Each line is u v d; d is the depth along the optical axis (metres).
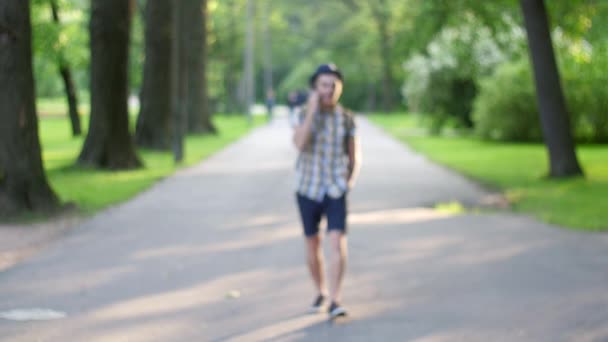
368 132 37.88
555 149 16.69
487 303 6.27
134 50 38.34
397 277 7.23
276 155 23.17
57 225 10.25
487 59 33.09
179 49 24.61
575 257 8.17
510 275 7.30
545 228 10.17
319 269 6.06
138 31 38.88
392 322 5.71
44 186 11.26
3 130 10.89
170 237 9.37
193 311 6.02
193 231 9.82
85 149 18.03
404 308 6.12
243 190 14.46
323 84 5.70
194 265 7.74
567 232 9.83
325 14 75.12
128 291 6.66
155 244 8.90
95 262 7.86
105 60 17.75
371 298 6.44
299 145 5.73
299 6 76.00
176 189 14.56
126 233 9.64
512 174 17.61
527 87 29.11
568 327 5.59
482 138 31.44
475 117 31.11
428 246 8.81
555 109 16.64
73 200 12.36
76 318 5.80
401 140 31.52
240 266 7.70
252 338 5.31
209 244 8.91
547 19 16.62
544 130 16.83
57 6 28.67
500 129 30.17
